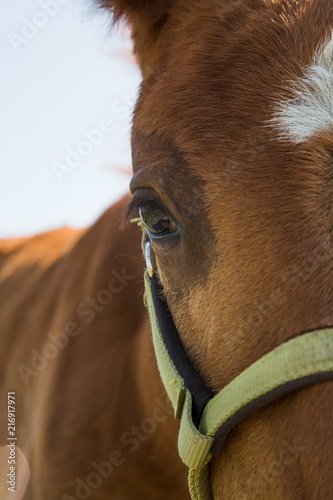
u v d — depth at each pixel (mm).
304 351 1494
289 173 1671
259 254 1645
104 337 3322
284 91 1786
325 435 1390
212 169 1794
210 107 1900
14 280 4344
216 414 1746
